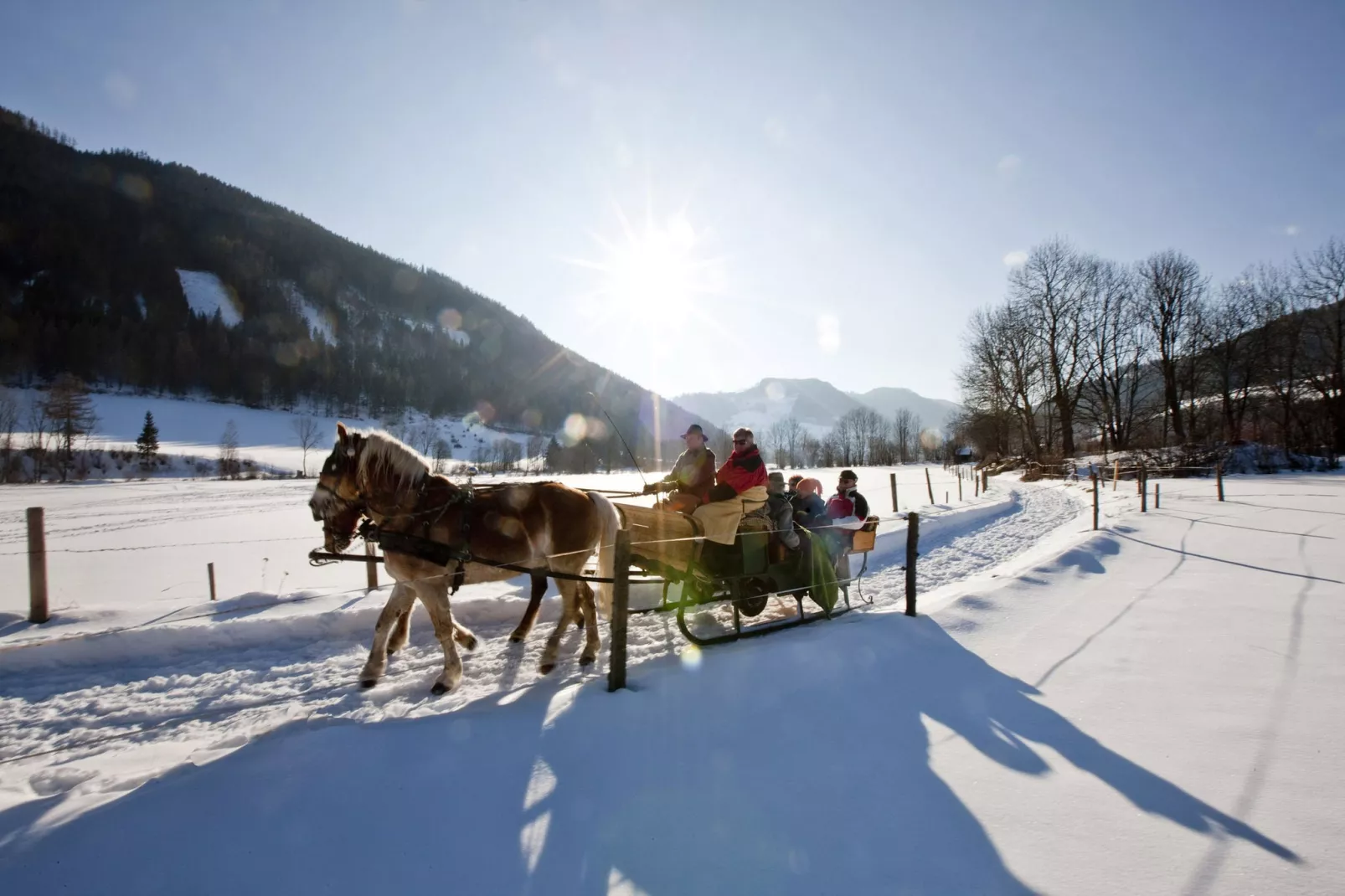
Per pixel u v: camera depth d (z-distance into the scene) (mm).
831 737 3969
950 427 70375
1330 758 3535
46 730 4691
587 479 53125
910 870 2707
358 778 3434
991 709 4348
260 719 4820
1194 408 41656
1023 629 6148
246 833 3000
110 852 2877
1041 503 22125
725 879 2664
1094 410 44812
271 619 6707
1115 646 5562
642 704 4410
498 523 5488
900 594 8773
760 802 3236
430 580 5234
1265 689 4496
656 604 7926
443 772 3500
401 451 5363
